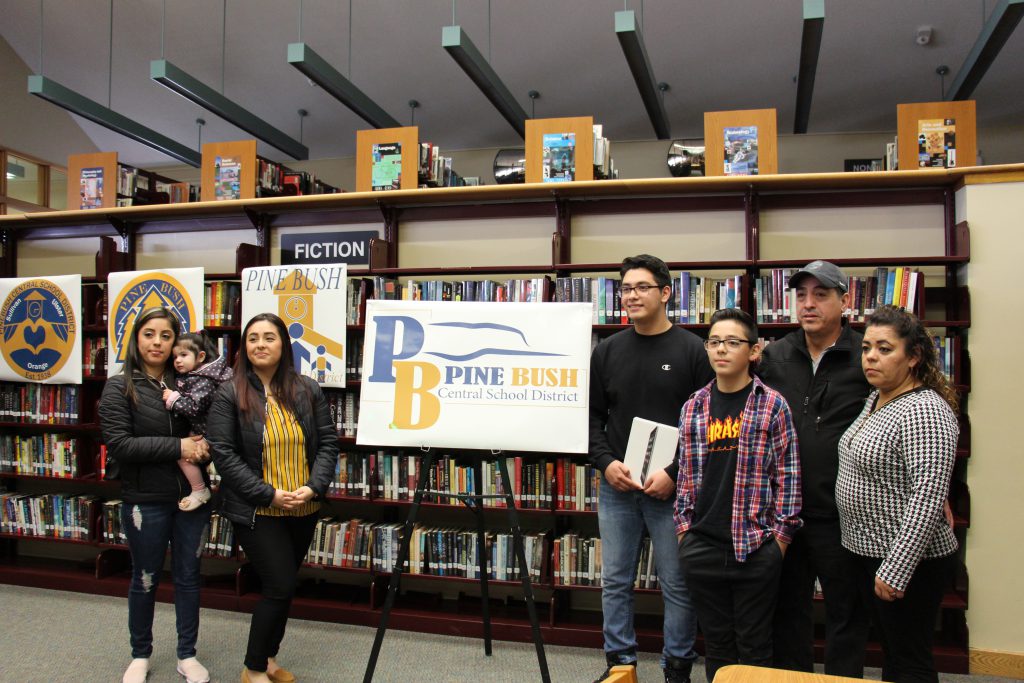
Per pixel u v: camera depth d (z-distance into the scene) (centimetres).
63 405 373
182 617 254
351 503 359
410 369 249
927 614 173
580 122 326
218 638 298
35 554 400
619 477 227
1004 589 273
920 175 288
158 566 251
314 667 270
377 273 338
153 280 346
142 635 252
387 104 698
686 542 204
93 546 386
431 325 250
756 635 191
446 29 402
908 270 286
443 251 356
